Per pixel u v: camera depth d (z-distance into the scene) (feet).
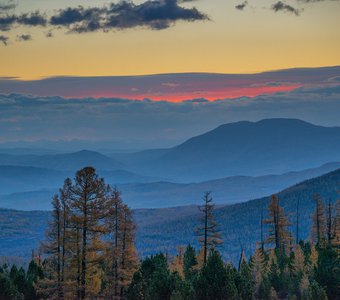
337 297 249.96
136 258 248.32
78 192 204.74
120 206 237.04
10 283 234.99
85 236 207.62
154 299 215.51
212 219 269.44
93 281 237.86
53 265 213.05
